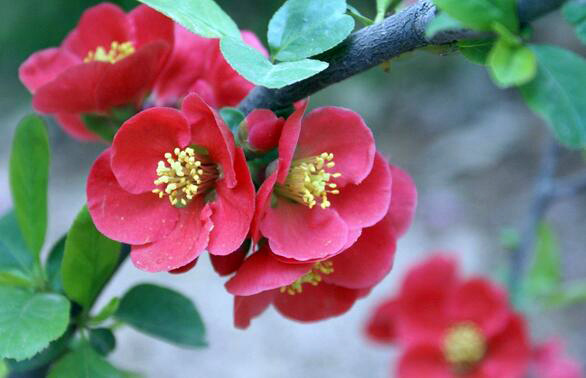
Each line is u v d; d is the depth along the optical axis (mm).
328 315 363
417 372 558
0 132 1635
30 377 386
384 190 350
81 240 354
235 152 330
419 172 1488
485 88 1640
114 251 360
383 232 354
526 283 647
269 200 340
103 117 381
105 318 366
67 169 1570
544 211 623
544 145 1480
